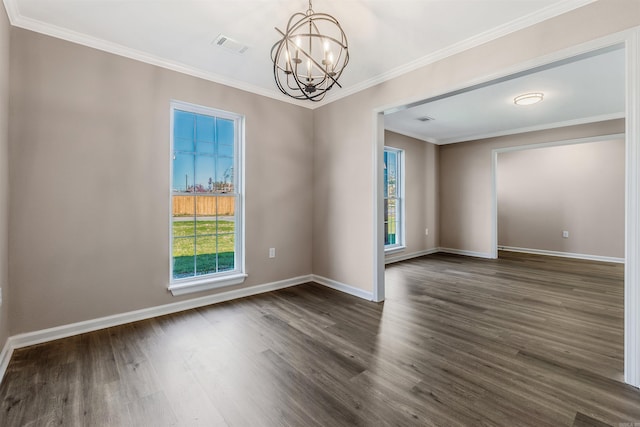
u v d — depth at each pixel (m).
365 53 2.77
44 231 2.37
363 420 1.55
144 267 2.85
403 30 2.40
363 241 3.52
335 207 3.87
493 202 6.01
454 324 2.77
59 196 2.43
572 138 5.02
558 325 2.74
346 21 2.28
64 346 2.31
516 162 6.90
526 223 6.77
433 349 2.29
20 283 2.27
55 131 2.41
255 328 2.67
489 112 4.55
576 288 3.93
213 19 2.28
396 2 2.06
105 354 2.20
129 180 2.76
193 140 3.25
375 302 3.37
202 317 2.92
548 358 2.16
